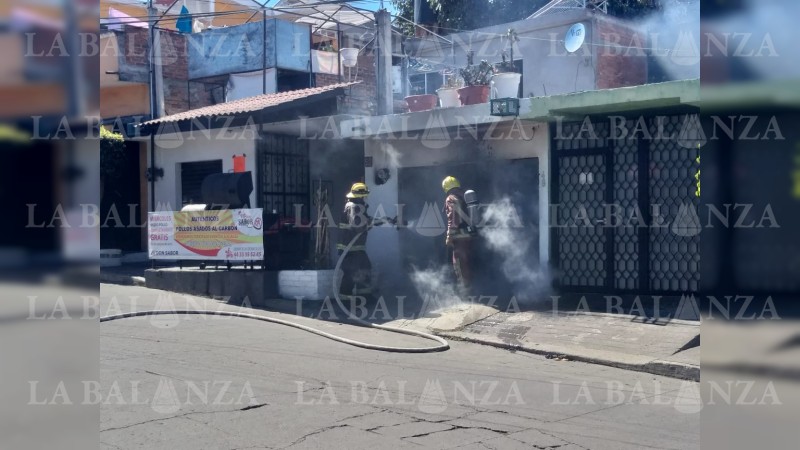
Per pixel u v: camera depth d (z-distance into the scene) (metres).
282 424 6.32
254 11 20.22
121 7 21.78
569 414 6.76
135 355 8.84
